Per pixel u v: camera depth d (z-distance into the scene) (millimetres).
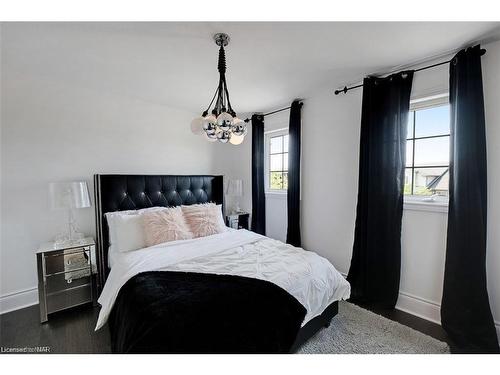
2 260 2154
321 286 1709
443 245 2012
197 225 2605
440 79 1995
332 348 1681
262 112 3711
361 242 2412
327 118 2822
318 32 1601
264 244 2248
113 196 2588
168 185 3072
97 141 2668
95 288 2381
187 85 2533
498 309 1743
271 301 1329
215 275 1567
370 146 2334
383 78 2301
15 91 2186
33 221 2295
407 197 2283
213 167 3764
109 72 2211
